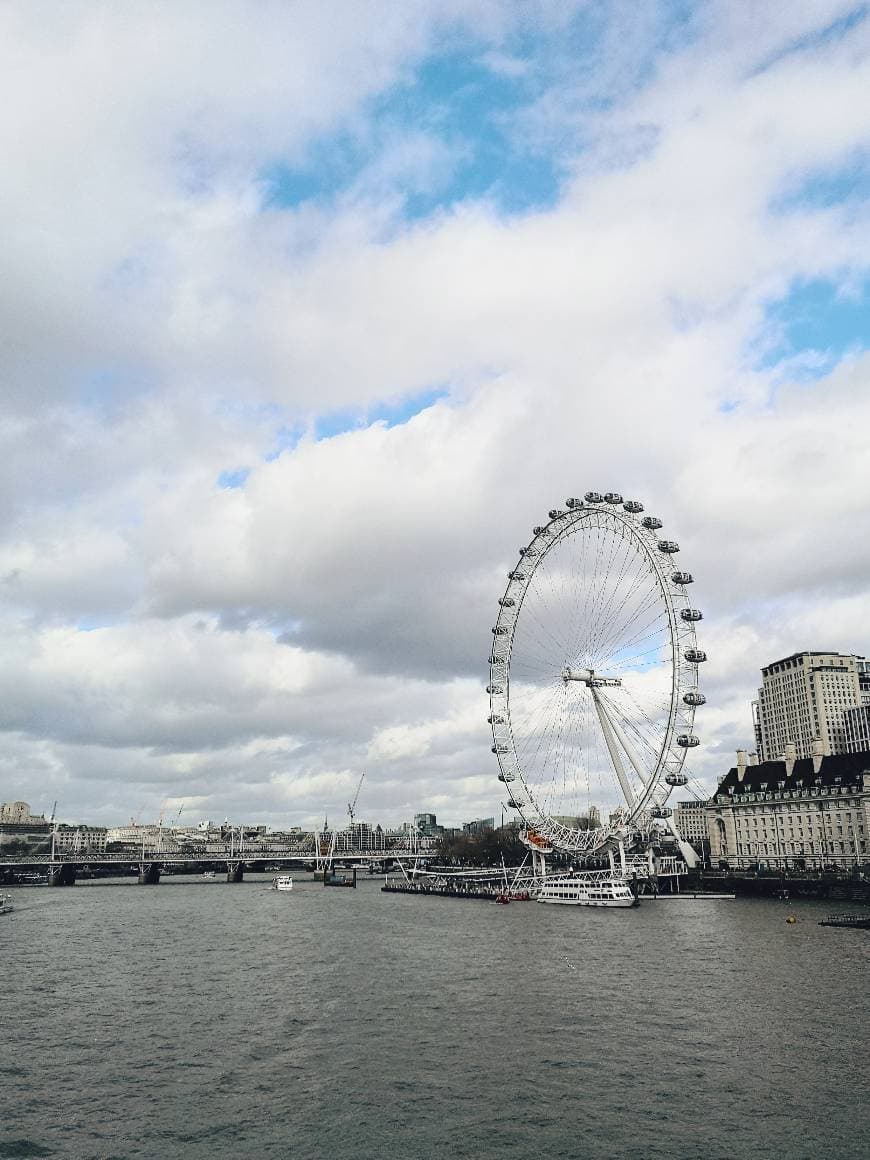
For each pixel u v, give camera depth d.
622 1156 60.25
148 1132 65.81
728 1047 82.56
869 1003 98.44
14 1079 78.25
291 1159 61.00
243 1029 94.62
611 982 114.38
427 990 113.06
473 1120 66.88
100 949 161.38
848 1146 60.72
